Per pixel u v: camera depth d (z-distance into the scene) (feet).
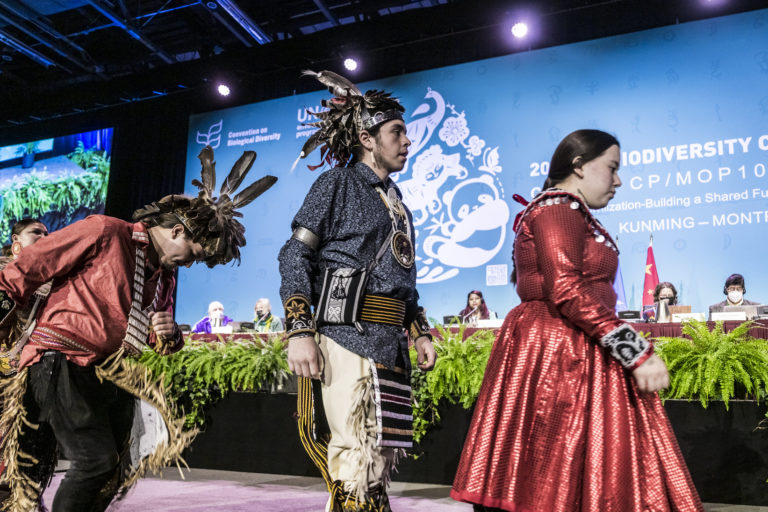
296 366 5.40
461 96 30.04
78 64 37.47
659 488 4.58
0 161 42.11
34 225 8.66
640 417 4.80
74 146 40.40
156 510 8.84
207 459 12.28
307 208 5.82
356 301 5.61
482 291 28.09
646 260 25.30
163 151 37.76
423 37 31.45
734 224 24.32
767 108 24.53
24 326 6.14
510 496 4.73
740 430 9.02
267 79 35.12
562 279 4.79
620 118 26.89
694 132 25.52
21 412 5.82
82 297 5.94
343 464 5.41
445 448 10.69
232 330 22.27
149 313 6.65
